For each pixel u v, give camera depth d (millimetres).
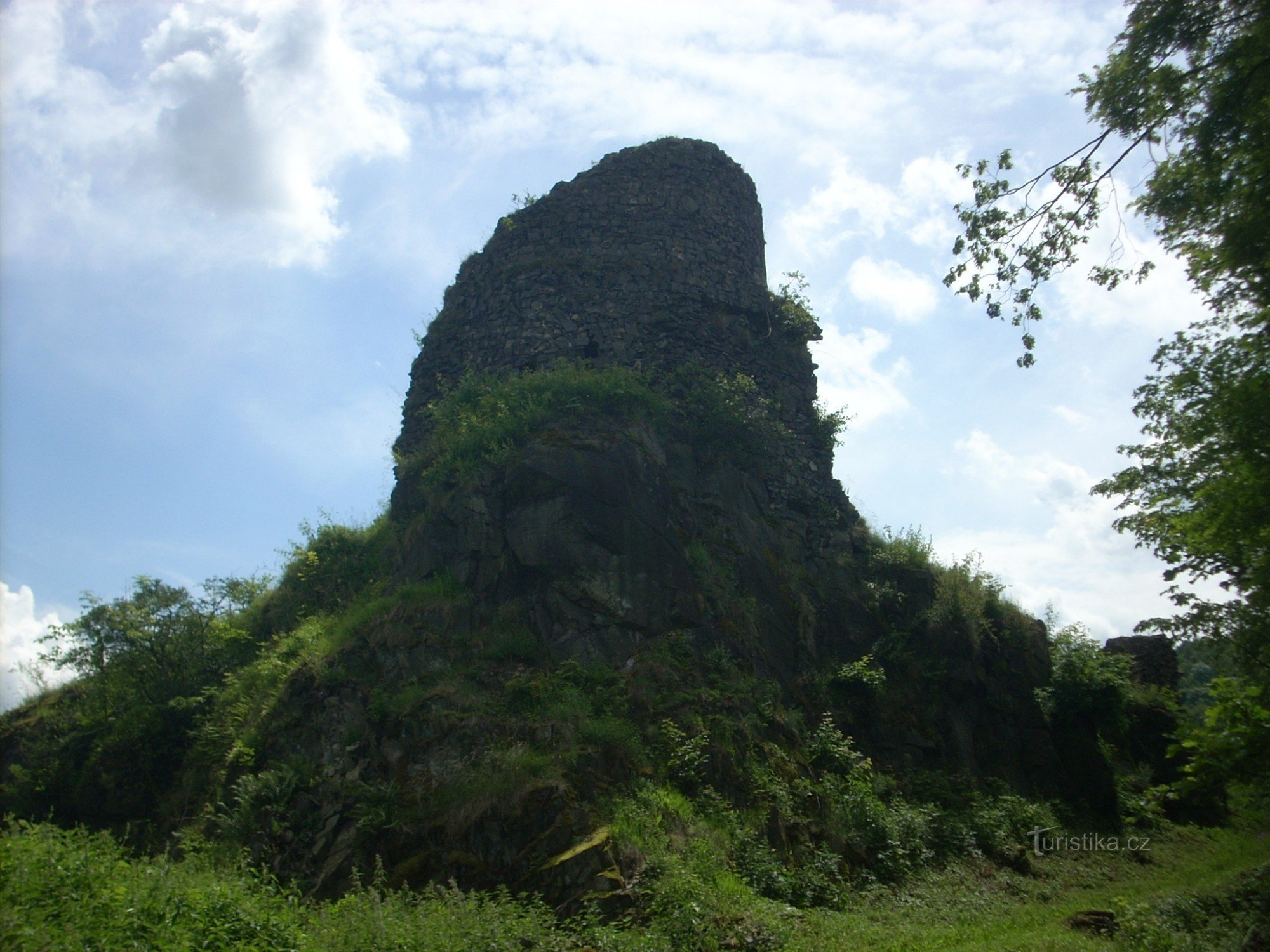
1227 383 13453
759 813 13133
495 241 23297
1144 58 12828
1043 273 13844
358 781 12695
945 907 12539
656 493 16938
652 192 23219
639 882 10719
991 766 18141
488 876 11133
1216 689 11656
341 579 19422
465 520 16594
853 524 21031
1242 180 12781
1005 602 20828
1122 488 16516
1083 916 11508
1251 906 11820
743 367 21359
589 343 21031
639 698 14078
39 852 8508
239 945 8125
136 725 17203
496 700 13617
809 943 10148
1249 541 12359
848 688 17578
